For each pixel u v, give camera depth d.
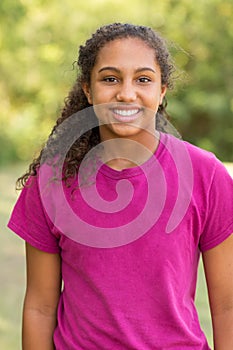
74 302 2.36
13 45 17.69
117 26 2.38
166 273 2.28
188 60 17.42
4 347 4.68
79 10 17.59
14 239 7.51
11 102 18.06
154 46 2.36
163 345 2.27
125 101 2.29
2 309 5.39
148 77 2.32
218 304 2.43
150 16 17.33
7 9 17.20
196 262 2.41
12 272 6.33
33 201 2.41
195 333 2.35
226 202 2.35
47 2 17.86
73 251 2.34
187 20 17.55
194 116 17.69
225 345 2.41
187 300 2.37
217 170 2.37
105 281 2.30
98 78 2.33
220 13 17.50
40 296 2.49
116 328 2.29
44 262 2.46
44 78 17.66
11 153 15.96
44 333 2.48
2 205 9.10
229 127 17.55
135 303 2.29
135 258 2.29
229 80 17.61
